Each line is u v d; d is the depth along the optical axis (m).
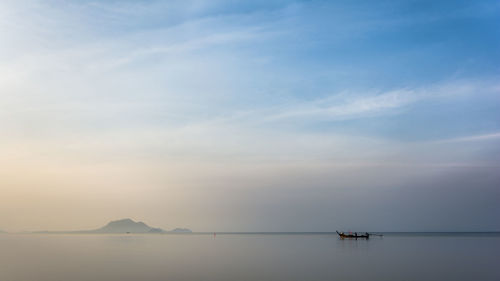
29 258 90.69
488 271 61.31
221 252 111.38
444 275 57.22
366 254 98.31
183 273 60.62
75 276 57.97
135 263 76.94
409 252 104.50
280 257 90.88
